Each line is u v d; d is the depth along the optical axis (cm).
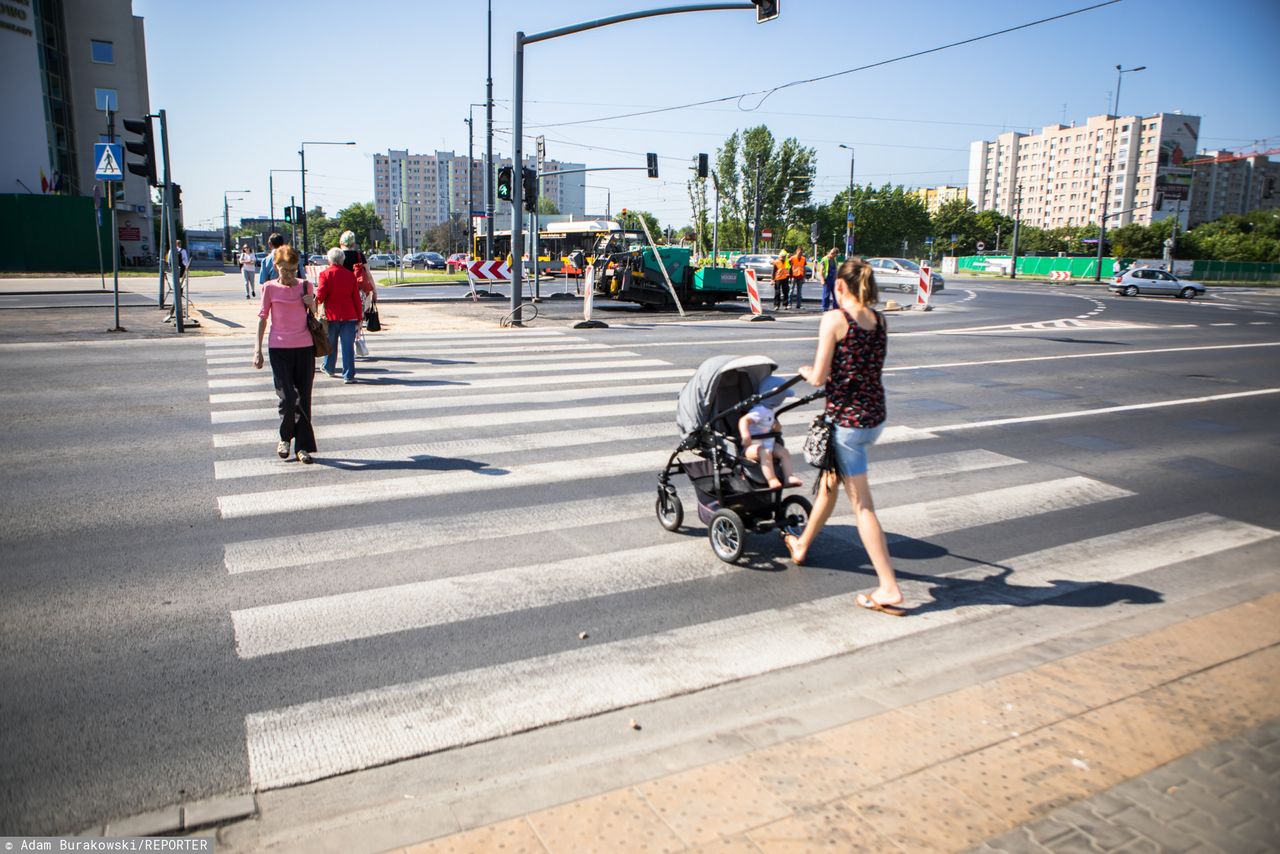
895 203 11494
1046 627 471
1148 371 1491
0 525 601
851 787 302
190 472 736
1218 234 9269
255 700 386
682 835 276
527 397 1084
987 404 1138
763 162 8281
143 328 1738
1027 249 12975
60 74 5300
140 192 5644
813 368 474
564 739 360
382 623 464
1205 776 308
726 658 434
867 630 466
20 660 416
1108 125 17238
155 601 484
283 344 751
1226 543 620
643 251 2500
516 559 559
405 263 7106
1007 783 304
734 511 554
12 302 2438
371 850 278
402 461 785
